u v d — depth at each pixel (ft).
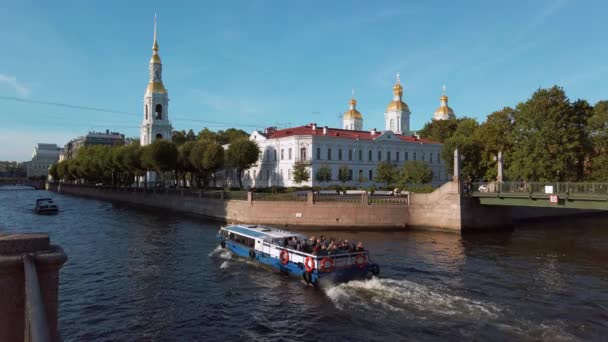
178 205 222.69
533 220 184.44
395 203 155.94
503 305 65.67
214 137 427.33
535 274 85.25
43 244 16.88
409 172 239.71
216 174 346.74
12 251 15.94
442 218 148.25
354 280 77.77
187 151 266.57
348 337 54.70
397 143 297.33
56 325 16.67
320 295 71.87
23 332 15.93
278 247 86.74
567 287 75.92
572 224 176.96
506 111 211.00
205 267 92.22
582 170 183.93
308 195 159.12
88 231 149.48
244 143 254.06
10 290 15.78
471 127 280.51
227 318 61.98
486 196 142.41
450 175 321.73
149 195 259.80
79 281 81.05
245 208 170.09
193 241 126.11
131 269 90.38
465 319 59.93
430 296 69.82
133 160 279.69
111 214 216.74
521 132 171.53
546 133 162.30
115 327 58.54
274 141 281.13
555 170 163.32
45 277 16.37
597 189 115.03
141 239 130.21
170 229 155.12
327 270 75.61
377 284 76.13
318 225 156.66
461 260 98.58
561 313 62.34
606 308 64.44
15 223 175.01
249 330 57.52
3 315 15.62
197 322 60.44
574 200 120.26
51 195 416.46
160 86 359.87
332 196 162.71
